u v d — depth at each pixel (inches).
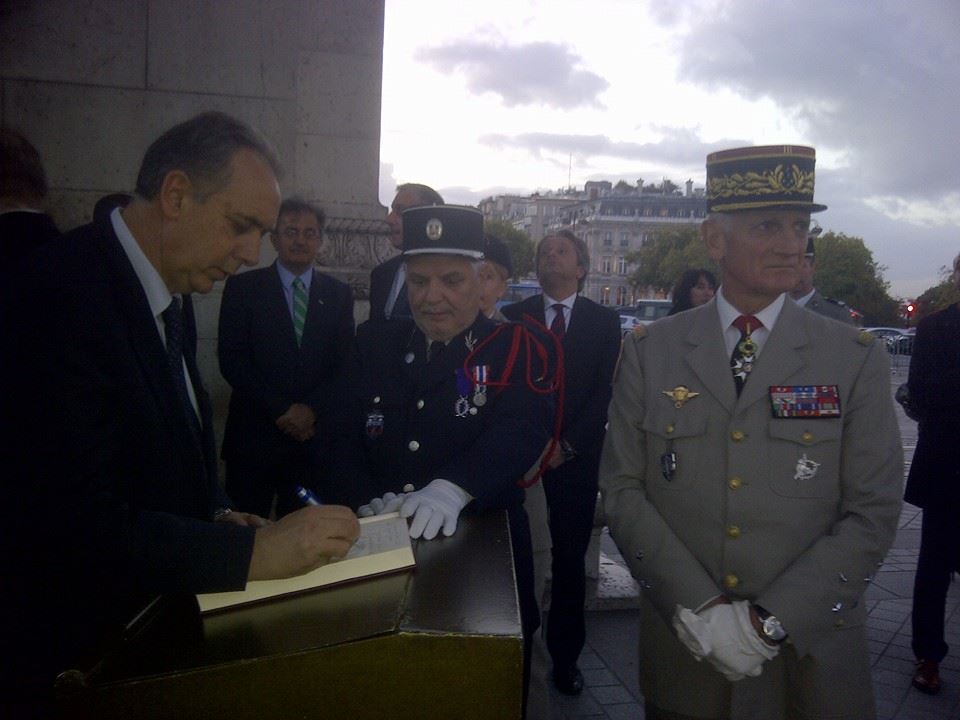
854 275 2222.0
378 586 50.3
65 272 52.0
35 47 164.6
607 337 147.5
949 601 185.9
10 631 50.1
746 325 76.2
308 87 179.0
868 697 71.6
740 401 73.5
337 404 88.7
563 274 149.3
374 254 184.1
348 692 41.6
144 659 41.9
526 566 87.8
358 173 183.6
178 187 55.8
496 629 42.4
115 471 53.4
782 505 71.2
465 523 67.4
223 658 41.5
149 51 169.6
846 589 67.3
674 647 76.8
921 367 144.4
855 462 71.1
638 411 79.7
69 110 166.6
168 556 48.9
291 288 154.0
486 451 74.4
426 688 41.8
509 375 82.8
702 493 74.4
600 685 140.3
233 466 151.0
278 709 41.4
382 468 84.7
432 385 83.5
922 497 141.3
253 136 58.4
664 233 2549.2
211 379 179.0
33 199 100.8
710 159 77.4
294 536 50.3
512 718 42.1
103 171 168.7
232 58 174.2
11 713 49.6
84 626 51.8
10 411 48.4
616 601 174.2
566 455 137.9
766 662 72.9
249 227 57.9
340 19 179.8
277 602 49.2
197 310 177.5
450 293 81.6
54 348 49.4
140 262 56.8
